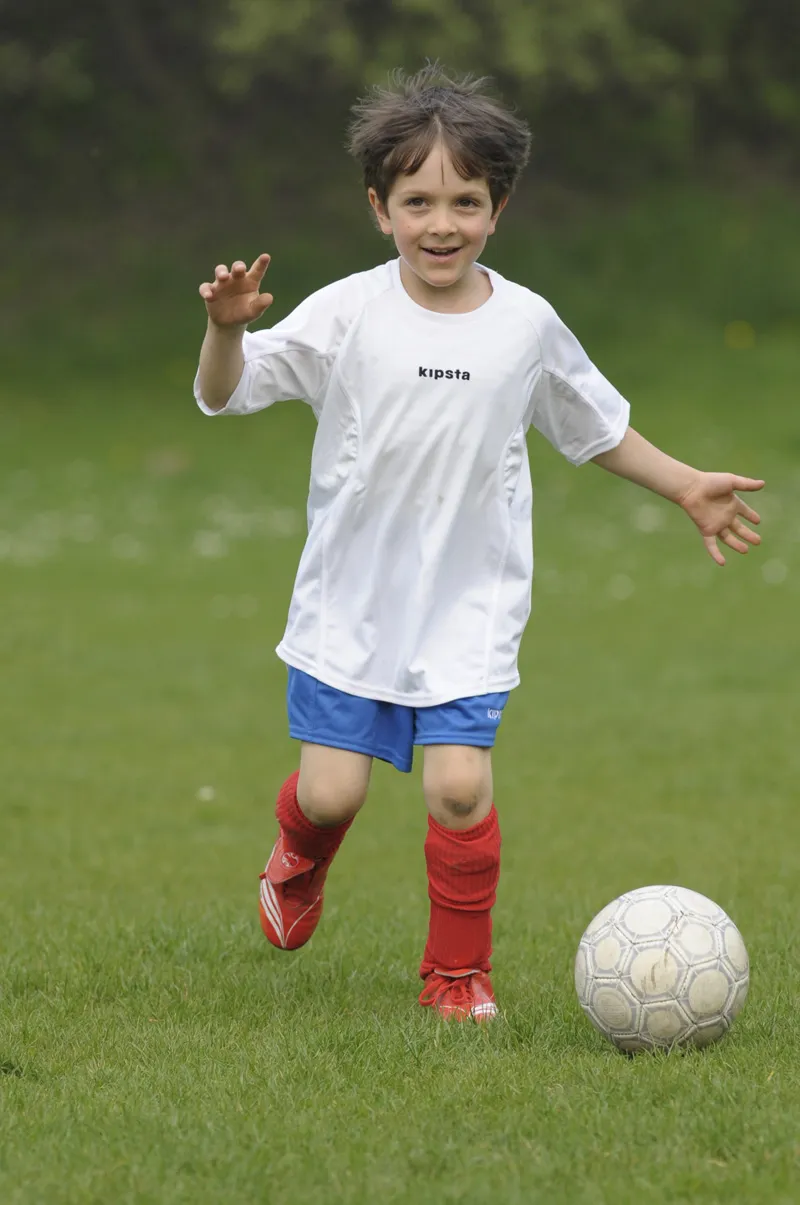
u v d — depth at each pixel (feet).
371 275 55.47
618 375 304.50
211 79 383.86
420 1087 46.11
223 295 50.83
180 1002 57.41
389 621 54.49
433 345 53.78
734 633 169.99
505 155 53.16
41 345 321.73
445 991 55.57
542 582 198.08
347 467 54.70
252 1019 55.16
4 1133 42.37
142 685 147.43
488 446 54.13
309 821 56.34
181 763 119.85
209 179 371.35
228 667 155.53
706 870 86.33
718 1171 39.29
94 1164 40.11
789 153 392.47
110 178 370.12
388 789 115.44
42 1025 53.78
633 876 85.25
